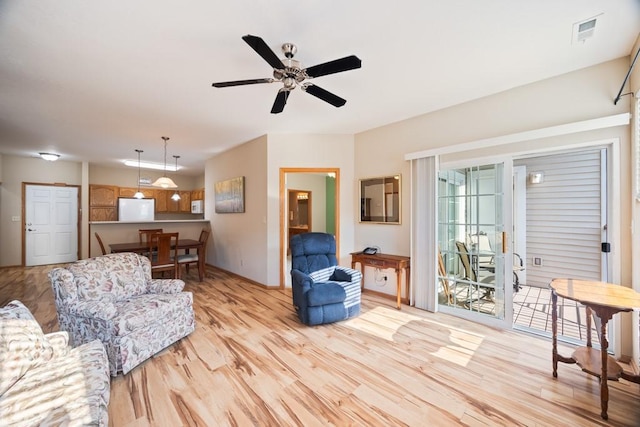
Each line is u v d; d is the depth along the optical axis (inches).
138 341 84.1
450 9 67.9
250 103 124.5
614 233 89.4
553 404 68.6
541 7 67.5
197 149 212.7
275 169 171.8
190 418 63.6
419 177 136.0
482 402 69.4
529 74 100.0
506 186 112.2
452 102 124.3
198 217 354.6
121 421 62.4
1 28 73.4
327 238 142.0
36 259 241.4
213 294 160.4
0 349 51.9
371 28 74.9
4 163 227.3
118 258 104.7
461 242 126.6
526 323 118.5
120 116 140.1
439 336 106.0
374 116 141.4
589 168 151.3
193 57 88.6
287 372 82.0
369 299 151.3
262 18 70.6
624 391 73.4
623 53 87.2
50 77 100.4
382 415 64.9
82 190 258.5
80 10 67.2
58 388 51.0
